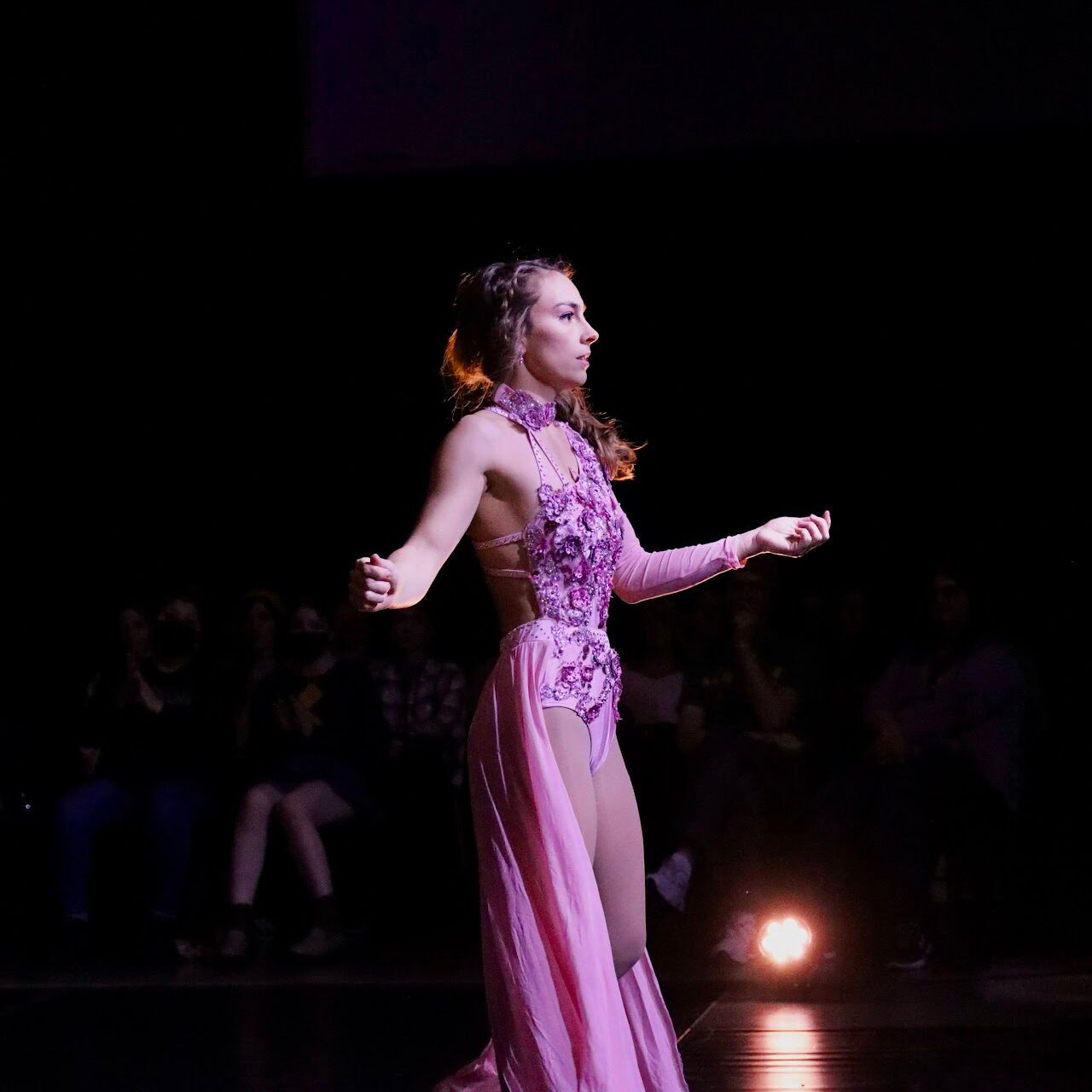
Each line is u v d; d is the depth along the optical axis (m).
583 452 5.13
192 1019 8.15
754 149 12.66
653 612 11.77
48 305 15.03
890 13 12.39
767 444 14.91
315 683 11.91
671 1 12.71
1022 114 12.16
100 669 12.34
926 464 14.66
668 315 14.82
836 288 14.57
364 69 13.27
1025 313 14.33
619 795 4.93
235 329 15.35
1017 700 10.29
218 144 14.06
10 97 13.74
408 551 4.64
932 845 9.92
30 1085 6.38
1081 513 14.34
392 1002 8.64
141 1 13.41
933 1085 5.80
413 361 15.38
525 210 14.59
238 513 15.73
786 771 10.68
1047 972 9.23
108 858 11.79
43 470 15.53
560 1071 4.54
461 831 12.10
